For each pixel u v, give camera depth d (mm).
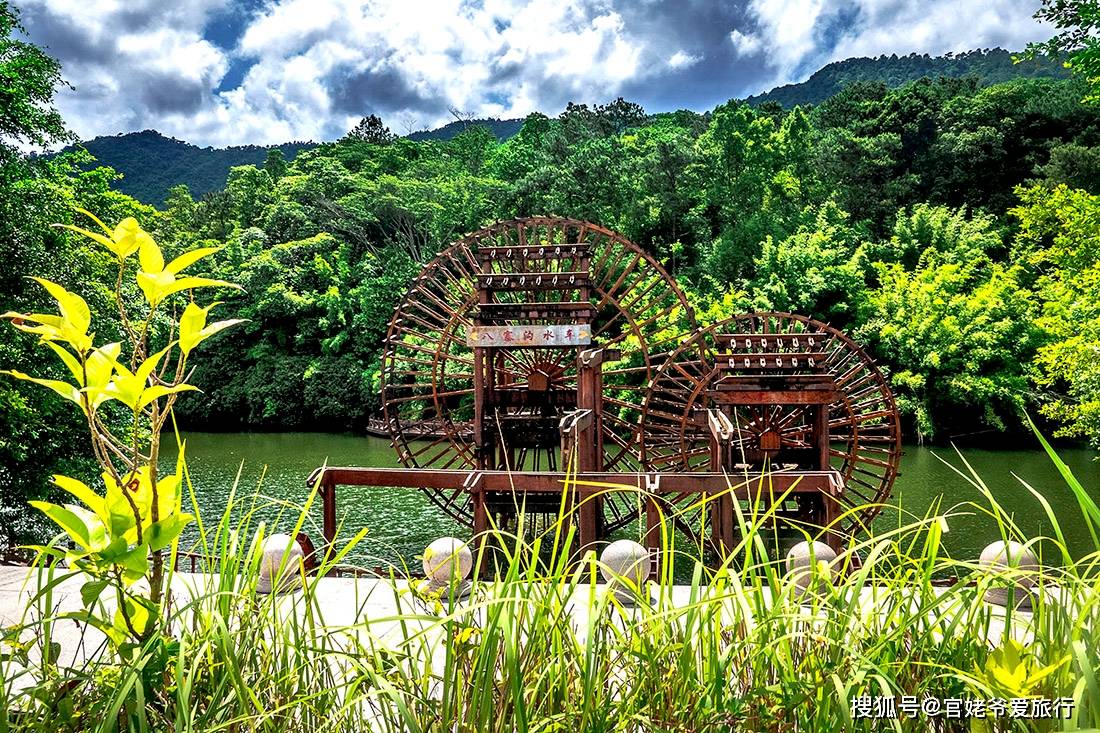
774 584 1807
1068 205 22000
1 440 13273
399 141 64625
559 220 17250
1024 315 29109
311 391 38531
